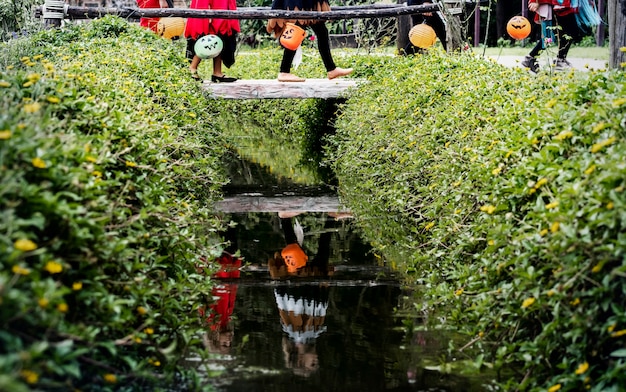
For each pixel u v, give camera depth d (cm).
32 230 353
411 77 1043
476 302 501
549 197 475
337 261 693
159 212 508
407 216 777
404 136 879
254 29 2419
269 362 456
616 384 353
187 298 502
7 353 304
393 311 551
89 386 370
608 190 390
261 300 583
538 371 405
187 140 844
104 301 370
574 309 388
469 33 2511
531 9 1110
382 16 1215
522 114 625
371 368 448
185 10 1191
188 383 416
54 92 504
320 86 1244
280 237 779
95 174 433
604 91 556
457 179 661
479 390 417
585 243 378
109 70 841
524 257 425
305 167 1180
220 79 1249
